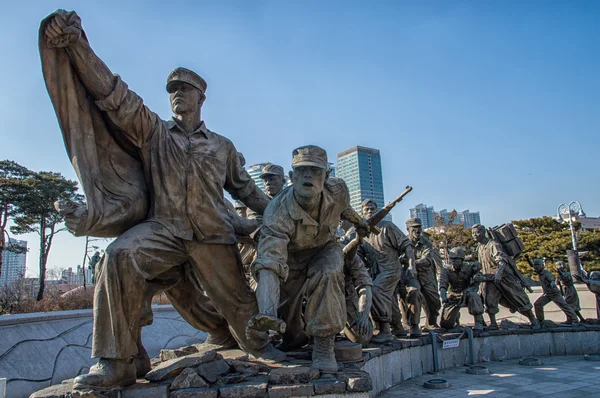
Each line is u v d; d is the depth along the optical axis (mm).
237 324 4539
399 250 7492
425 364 7461
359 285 5207
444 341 7906
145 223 3982
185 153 4230
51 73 3562
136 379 3799
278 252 3963
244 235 4836
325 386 3611
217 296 4438
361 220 4852
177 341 8812
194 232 4160
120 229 4047
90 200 3734
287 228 4137
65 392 3389
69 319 6875
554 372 7250
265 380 3762
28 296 19922
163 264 3980
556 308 12500
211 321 5121
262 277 3824
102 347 3465
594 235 26906
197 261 4273
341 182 4395
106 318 3523
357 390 3664
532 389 5891
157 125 4148
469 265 9172
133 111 3859
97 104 3750
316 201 4152
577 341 9539
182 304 4918
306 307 4207
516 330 9156
